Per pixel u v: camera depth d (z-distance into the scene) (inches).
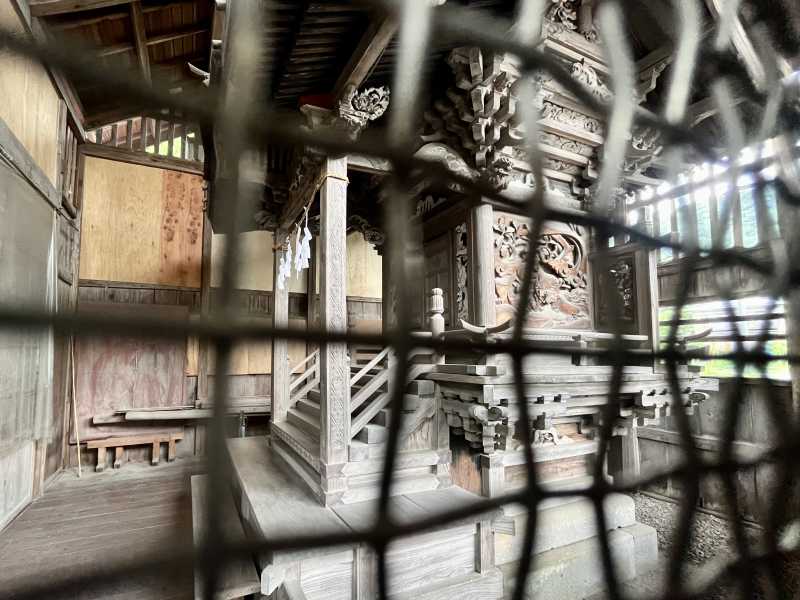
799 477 29.3
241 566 95.3
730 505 27.8
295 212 163.6
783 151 31.6
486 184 21.3
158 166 247.0
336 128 112.7
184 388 241.0
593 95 23.7
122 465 225.8
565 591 120.0
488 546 104.3
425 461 121.6
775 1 31.3
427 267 160.7
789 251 31.0
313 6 89.1
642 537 134.3
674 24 29.6
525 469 21.7
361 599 90.7
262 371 252.8
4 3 126.0
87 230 229.5
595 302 147.7
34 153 146.3
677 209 30.2
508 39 20.9
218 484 14.5
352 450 114.0
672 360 27.3
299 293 266.1
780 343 39.2
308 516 101.0
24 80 136.9
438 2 61.8
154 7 179.2
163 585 103.7
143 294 239.5
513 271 137.9
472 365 107.9
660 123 26.7
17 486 156.9
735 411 28.9
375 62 100.7
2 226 115.3
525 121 22.7
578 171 148.2
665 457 186.1
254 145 16.2
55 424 200.7
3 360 114.7
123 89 13.9
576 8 122.9
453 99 119.3
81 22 167.0
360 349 200.7
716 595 25.7
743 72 31.3
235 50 15.7
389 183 19.4
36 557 122.4
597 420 134.7
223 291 15.2
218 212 16.0
